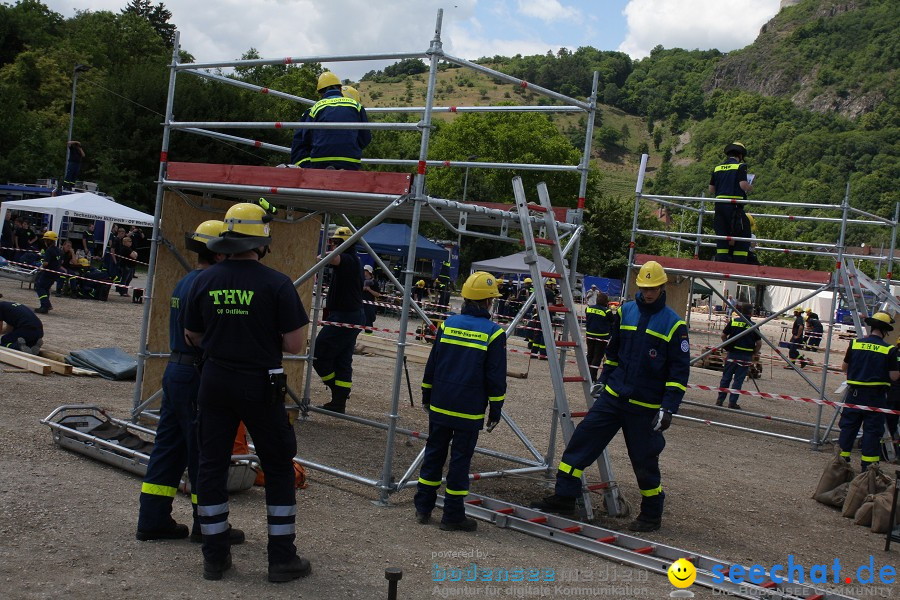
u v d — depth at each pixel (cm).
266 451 450
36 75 5428
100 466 641
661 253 4988
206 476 444
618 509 678
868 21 18750
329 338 916
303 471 652
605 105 19338
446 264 2959
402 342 624
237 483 602
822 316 4381
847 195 1154
